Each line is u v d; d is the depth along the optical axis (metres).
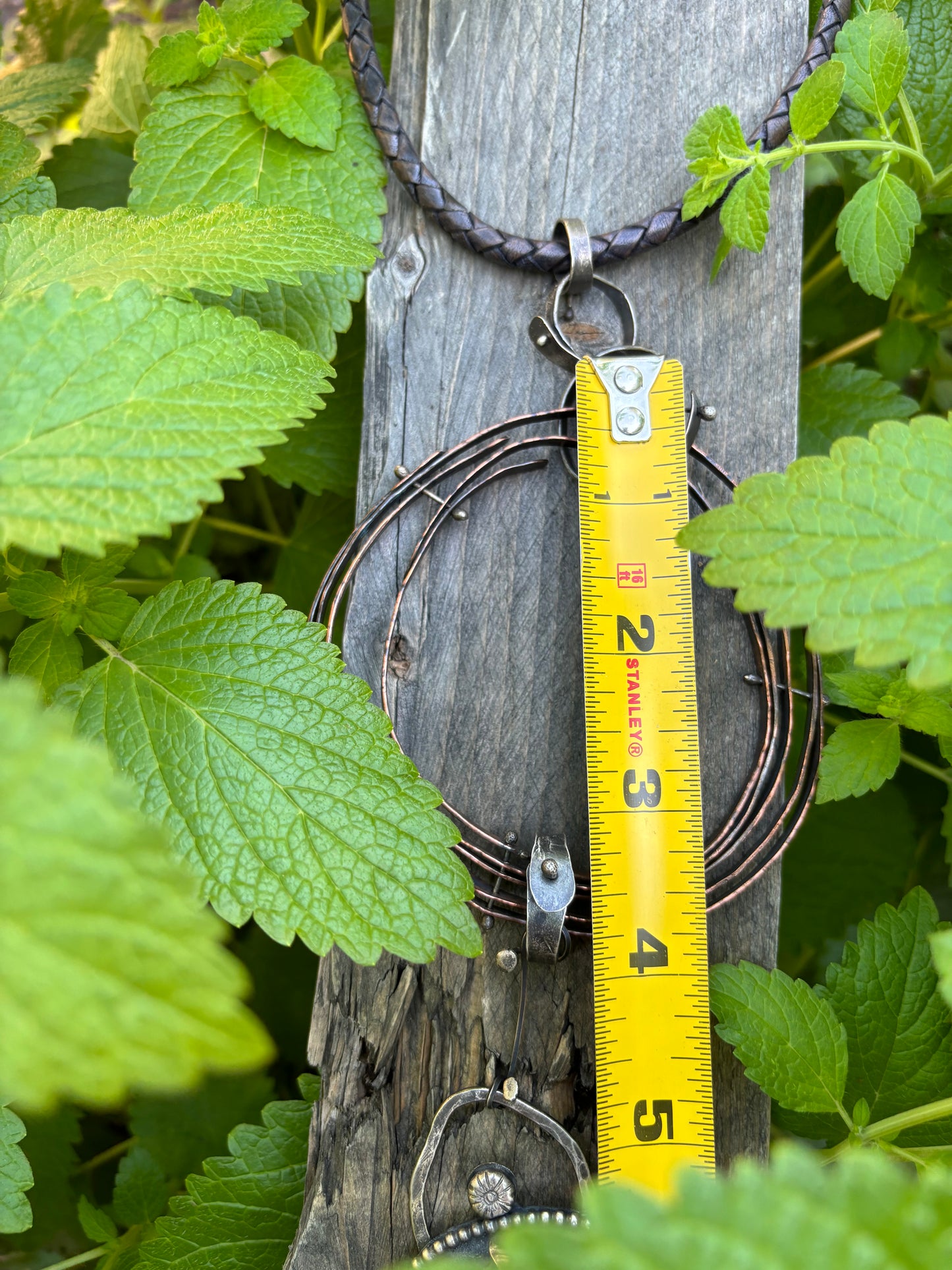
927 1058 0.28
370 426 0.29
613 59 0.30
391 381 0.29
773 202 0.30
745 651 0.29
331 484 0.35
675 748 0.27
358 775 0.26
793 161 0.29
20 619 0.35
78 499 0.22
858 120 0.32
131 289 0.24
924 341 0.35
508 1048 0.28
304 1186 0.29
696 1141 0.26
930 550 0.23
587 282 0.29
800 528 0.23
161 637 0.27
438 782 0.28
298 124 0.30
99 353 0.23
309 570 0.37
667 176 0.30
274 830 0.25
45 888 0.15
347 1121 0.28
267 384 0.24
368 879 0.25
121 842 0.16
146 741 0.26
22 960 0.15
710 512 0.23
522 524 0.29
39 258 0.27
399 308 0.30
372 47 0.30
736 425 0.29
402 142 0.29
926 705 0.28
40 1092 0.15
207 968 0.16
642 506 0.28
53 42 0.41
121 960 0.16
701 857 0.27
